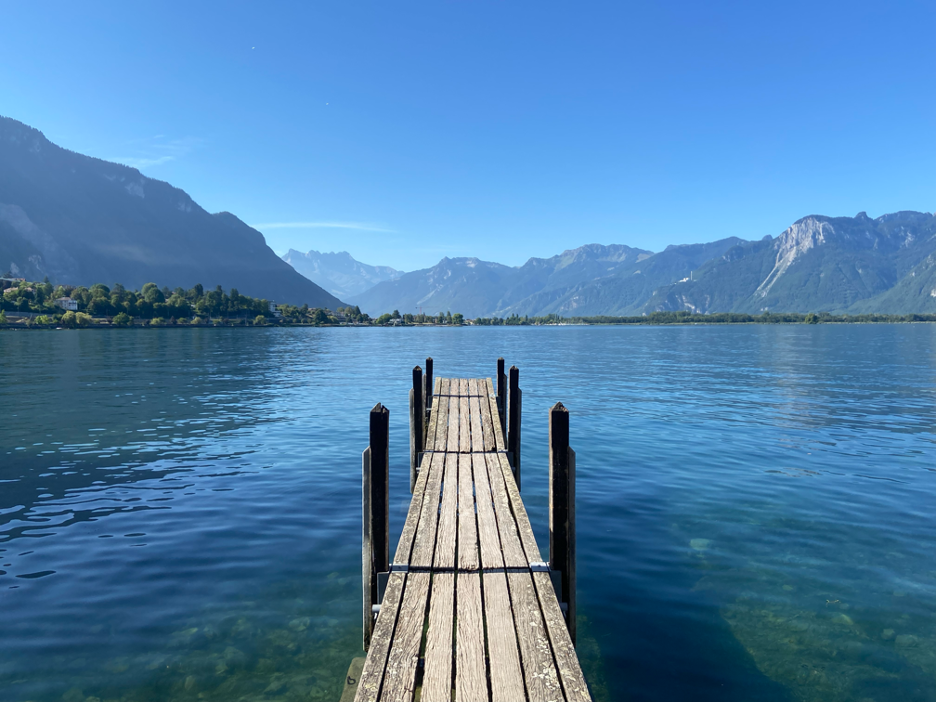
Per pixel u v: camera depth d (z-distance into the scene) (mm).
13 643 7668
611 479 15633
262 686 6875
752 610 8703
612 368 51812
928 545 11086
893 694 6828
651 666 7355
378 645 5477
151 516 12570
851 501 13719
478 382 19344
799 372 47062
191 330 184750
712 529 11969
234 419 24750
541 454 18703
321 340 121188
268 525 12070
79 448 19125
